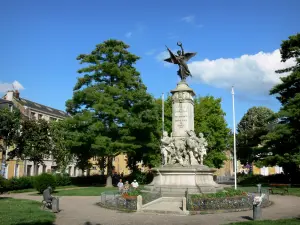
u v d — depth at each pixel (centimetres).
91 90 3994
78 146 4078
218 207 1794
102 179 5125
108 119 4016
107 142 3797
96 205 2183
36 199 2616
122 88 4097
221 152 5238
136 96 4078
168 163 2461
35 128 4075
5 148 4006
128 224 1422
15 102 5831
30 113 5903
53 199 1838
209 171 2420
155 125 4244
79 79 4219
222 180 6719
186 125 2577
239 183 4762
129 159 4922
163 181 2339
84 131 3956
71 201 2478
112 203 2023
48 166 6125
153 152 4419
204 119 5038
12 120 3838
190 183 2266
